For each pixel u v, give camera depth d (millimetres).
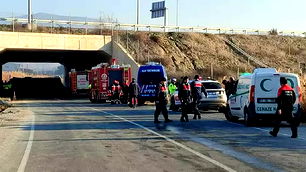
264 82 17672
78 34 55094
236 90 19844
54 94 66062
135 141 13766
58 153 11688
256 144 12867
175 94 27891
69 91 63406
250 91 17797
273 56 61562
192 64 55500
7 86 57719
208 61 56812
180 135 15133
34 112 27938
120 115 24656
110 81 41438
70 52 56438
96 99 42438
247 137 14508
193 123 19578
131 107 32781
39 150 12250
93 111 28406
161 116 23875
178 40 60531
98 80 41688
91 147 12648
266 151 11586
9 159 10938
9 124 19953
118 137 14789
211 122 20078
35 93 65750
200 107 25141
